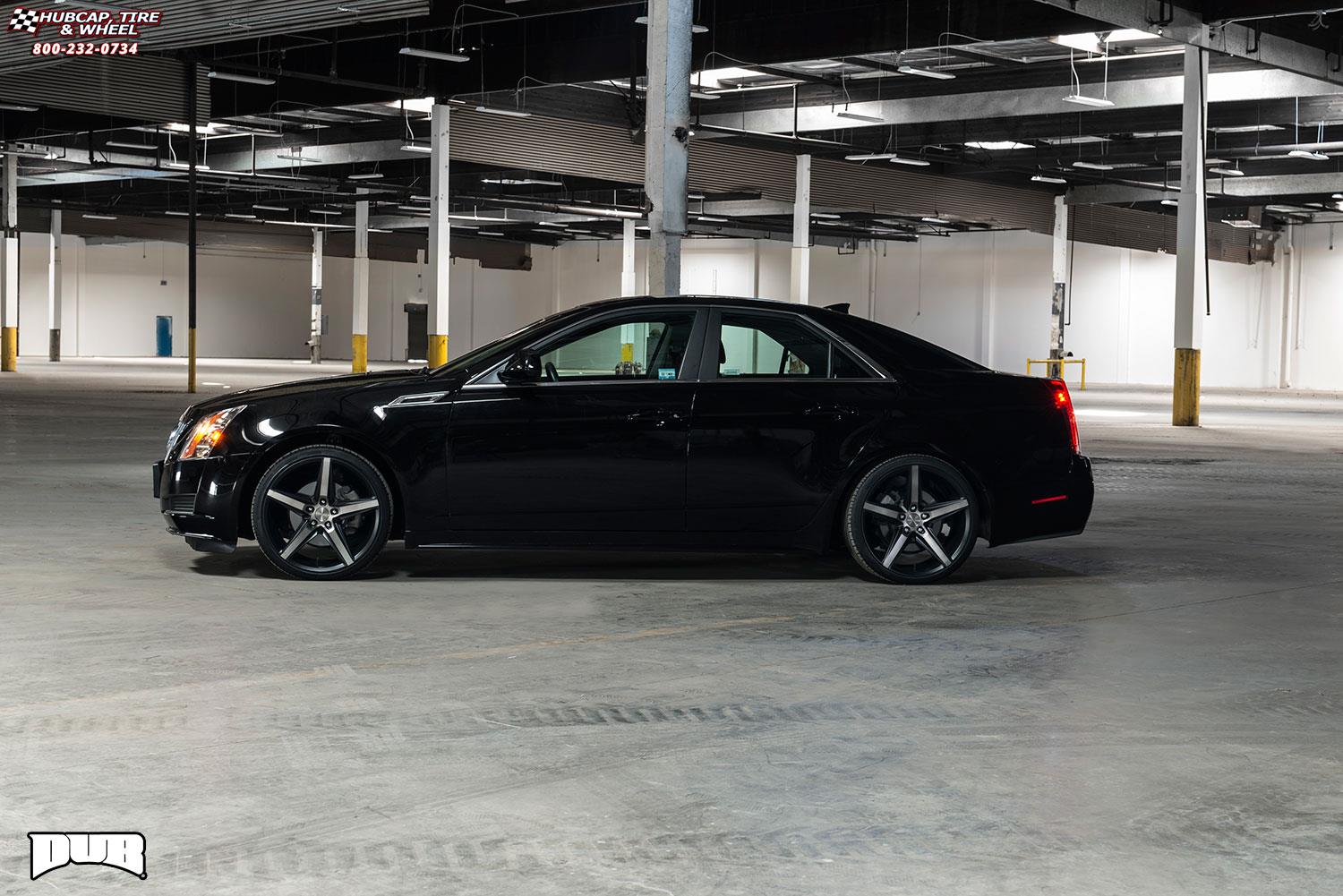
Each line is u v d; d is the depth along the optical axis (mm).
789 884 3312
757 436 7496
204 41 19344
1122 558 8781
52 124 30859
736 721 4785
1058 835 3688
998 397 7750
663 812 3838
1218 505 11812
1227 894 3289
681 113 11758
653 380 7523
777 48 22859
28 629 6164
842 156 32500
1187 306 23062
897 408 7609
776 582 7742
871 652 5938
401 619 6527
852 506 7594
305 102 27203
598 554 8656
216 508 7418
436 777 4129
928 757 4395
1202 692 5293
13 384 32281
